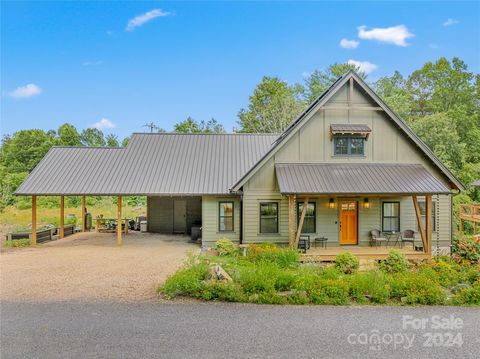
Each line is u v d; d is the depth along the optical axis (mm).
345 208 16172
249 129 45438
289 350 6215
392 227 16188
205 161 18797
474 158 33688
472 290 9094
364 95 16156
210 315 7926
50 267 12555
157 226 22219
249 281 9234
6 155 53125
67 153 19375
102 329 7078
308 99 44219
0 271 11984
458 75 43625
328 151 16031
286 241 15812
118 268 12352
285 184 14102
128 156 19234
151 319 7641
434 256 14438
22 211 31406
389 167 15750
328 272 10508
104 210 32062
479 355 6125
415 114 45344
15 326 7234
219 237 16578
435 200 16219
